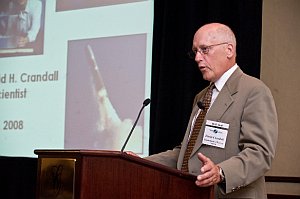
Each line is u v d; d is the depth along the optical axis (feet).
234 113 11.40
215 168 9.63
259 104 11.14
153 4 20.17
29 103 22.94
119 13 20.94
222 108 11.59
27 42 23.36
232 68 12.21
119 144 20.30
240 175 10.14
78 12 22.02
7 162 23.35
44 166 9.54
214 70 12.05
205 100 12.35
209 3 18.48
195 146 11.67
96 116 21.02
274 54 18.99
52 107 22.27
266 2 19.30
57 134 21.99
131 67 20.39
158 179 9.38
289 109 18.60
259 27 17.31
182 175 9.43
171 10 19.51
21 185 23.06
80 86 21.59
